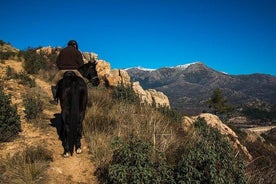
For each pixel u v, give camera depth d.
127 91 17.89
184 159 7.23
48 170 7.85
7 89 16.02
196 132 11.21
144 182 7.09
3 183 7.02
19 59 26.88
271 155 18.52
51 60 28.23
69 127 8.12
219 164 7.26
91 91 17.08
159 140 9.72
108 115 12.09
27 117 11.72
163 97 23.25
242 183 7.20
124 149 7.64
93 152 9.02
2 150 8.70
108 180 7.36
